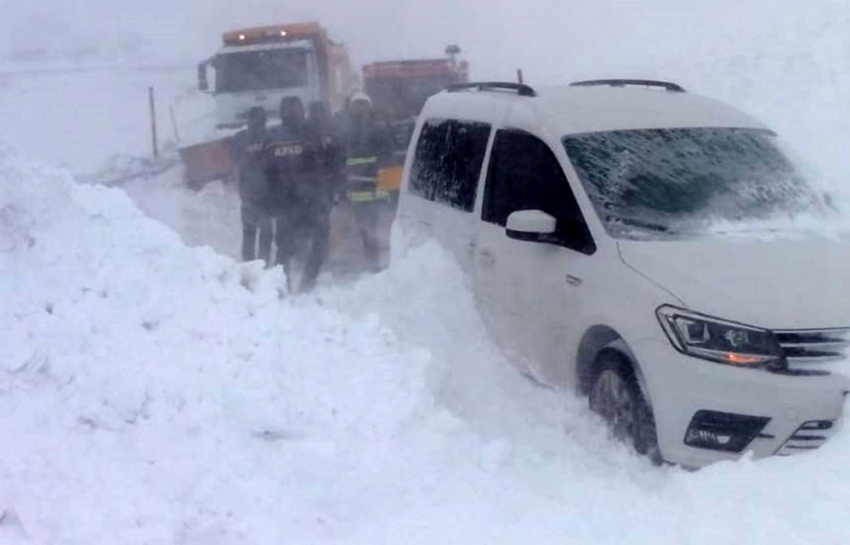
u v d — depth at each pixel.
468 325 7.47
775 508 4.88
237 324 5.65
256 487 4.73
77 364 5.02
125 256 5.83
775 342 5.68
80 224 5.96
